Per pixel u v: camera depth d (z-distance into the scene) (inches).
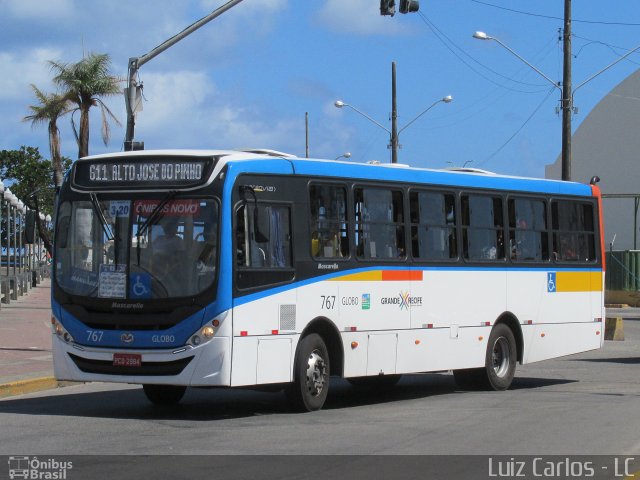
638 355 997.8
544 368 876.6
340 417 543.5
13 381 669.3
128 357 521.0
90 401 621.9
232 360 513.0
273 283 538.3
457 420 532.1
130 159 535.5
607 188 2573.8
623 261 1923.0
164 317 516.1
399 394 684.1
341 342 581.6
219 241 514.3
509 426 509.4
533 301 739.4
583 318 788.6
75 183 547.8
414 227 640.4
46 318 1270.9
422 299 641.0
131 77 871.7
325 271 571.5
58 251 548.4
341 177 589.9
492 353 700.7
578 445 451.5
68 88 1936.5
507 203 720.3
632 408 586.6
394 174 630.5
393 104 1723.7
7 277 1611.7
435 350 651.5
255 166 537.0
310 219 565.3
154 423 515.8
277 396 653.3
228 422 521.0
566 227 777.6
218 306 510.9
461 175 683.4
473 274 684.1
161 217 525.3
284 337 544.1
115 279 527.2
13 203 1900.8
